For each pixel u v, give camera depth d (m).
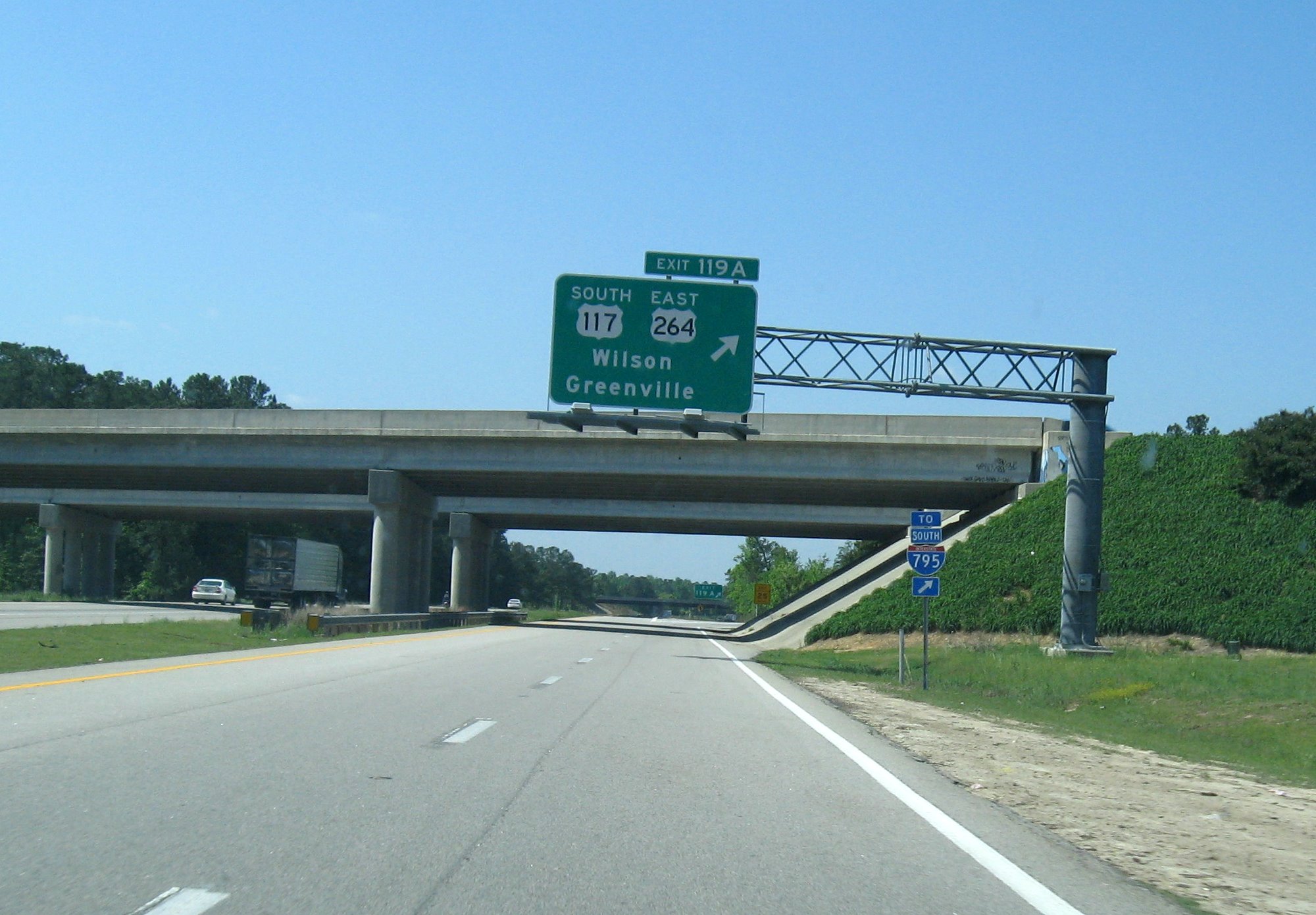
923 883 6.84
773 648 46.56
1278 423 46.97
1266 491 46.09
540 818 8.16
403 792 8.85
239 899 5.84
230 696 15.03
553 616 85.44
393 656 25.66
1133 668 27.78
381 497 53.50
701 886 6.52
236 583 116.00
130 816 7.61
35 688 15.01
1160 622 40.22
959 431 50.28
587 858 7.05
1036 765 12.89
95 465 56.72
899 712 18.77
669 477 53.06
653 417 29.83
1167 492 47.28
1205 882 7.37
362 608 56.62
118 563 112.19
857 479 50.91
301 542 79.19
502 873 6.59
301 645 29.97
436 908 5.85
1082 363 32.25
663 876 6.71
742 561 146.75
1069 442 33.09
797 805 9.20
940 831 8.41
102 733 11.16
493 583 165.62
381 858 6.79
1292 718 19.83
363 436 53.66
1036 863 7.50
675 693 19.47
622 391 29.91
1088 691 25.14
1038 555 44.66
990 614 42.78
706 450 51.62
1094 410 32.53
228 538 115.75
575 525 81.69
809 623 50.94
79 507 74.44
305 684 17.31
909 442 50.12
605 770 10.40
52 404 122.00
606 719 14.59
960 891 6.70
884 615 44.25
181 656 23.25
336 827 7.54
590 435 51.84
